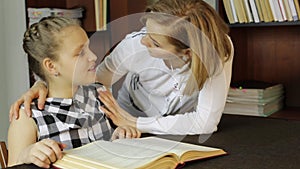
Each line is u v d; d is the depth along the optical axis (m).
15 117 1.04
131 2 1.94
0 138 2.16
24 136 1.02
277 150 0.94
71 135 1.03
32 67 1.09
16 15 2.02
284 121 1.28
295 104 2.12
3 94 2.15
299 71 2.09
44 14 1.93
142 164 0.78
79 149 0.90
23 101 1.06
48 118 1.04
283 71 2.13
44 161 0.83
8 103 2.16
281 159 0.87
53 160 0.84
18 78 2.07
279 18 1.87
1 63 2.13
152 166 0.78
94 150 0.89
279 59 2.14
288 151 0.93
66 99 1.06
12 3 2.03
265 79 2.19
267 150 0.94
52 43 1.00
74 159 0.83
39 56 1.04
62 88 1.06
